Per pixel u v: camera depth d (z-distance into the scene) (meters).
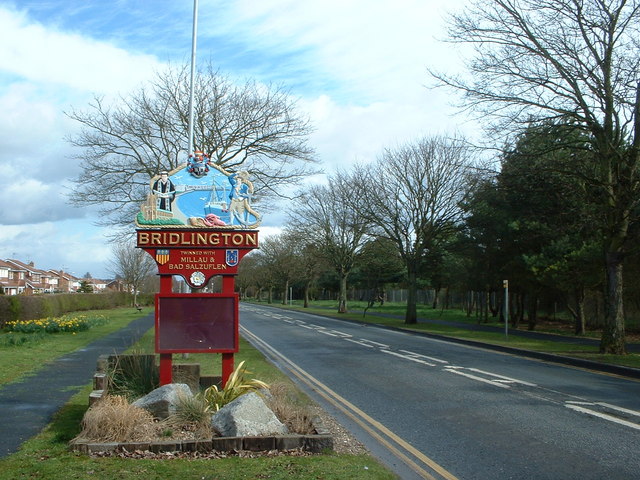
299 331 27.47
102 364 8.60
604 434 7.53
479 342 20.70
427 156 32.72
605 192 16.78
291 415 6.90
